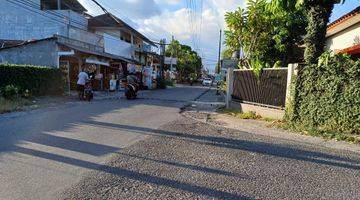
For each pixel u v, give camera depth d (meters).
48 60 24.45
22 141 8.34
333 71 11.46
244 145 9.06
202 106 21.06
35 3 31.97
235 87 18.88
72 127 10.55
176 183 5.81
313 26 12.74
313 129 11.46
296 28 19.86
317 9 12.59
